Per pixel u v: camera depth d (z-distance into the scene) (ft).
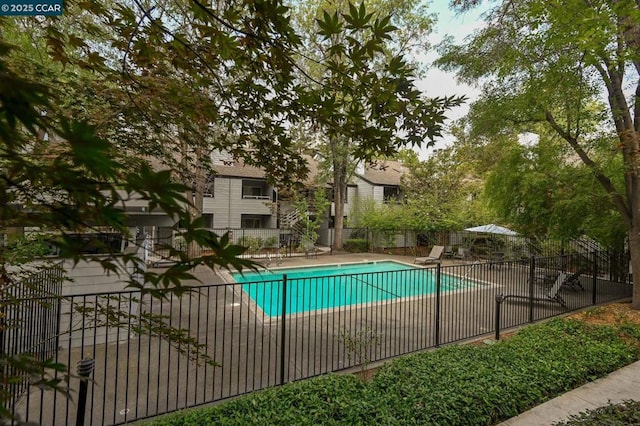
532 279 21.67
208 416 9.46
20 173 2.57
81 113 6.57
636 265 23.24
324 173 55.06
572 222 29.48
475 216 52.80
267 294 30.81
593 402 11.25
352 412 9.77
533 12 15.83
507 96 23.06
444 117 5.84
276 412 9.71
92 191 2.12
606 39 14.40
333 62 5.39
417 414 9.89
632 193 23.13
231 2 5.22
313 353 15.70
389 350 16.28
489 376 12.22
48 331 13.16
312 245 55.06
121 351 15.33
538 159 30.12
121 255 2.49
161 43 5.74
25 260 6.55
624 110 20.74
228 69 6.44
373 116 5.98
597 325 19.04
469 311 23.29
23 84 1.58
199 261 2.61
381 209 62.18
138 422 10.26
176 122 7.04
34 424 1.92
